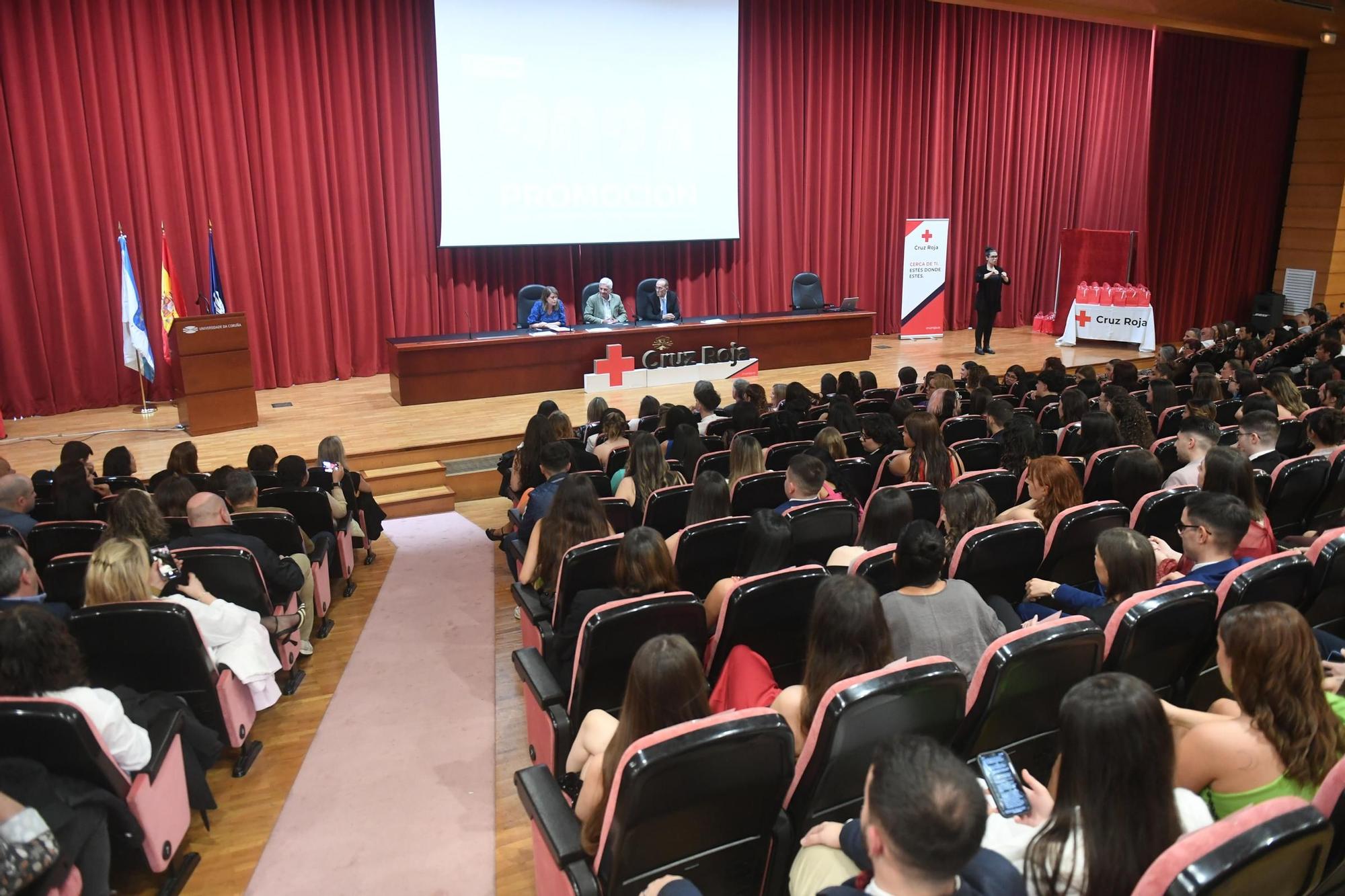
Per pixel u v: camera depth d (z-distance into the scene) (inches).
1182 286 634.2
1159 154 588.4
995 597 127.3
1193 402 218.7
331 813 132.4
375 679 172.7
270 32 380.8
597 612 107.7
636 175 447.8
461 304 444.5
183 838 118.1
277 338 403.9
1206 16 481.4
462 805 134.3
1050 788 82.4
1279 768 78.9
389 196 418.0
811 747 81.4
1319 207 645.3
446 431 325.4
